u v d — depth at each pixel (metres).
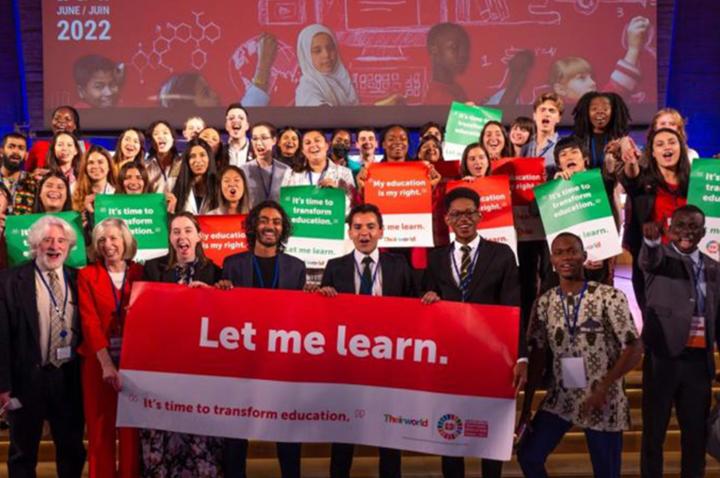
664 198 6.24
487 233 6.58
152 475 5.41
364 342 5.38
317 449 6.59
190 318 5.38
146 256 6.44
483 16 13.11
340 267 5.59
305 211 6.54
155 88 13.17
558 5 13.07
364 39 13.16
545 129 7.71
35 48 13.59
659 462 5.60
